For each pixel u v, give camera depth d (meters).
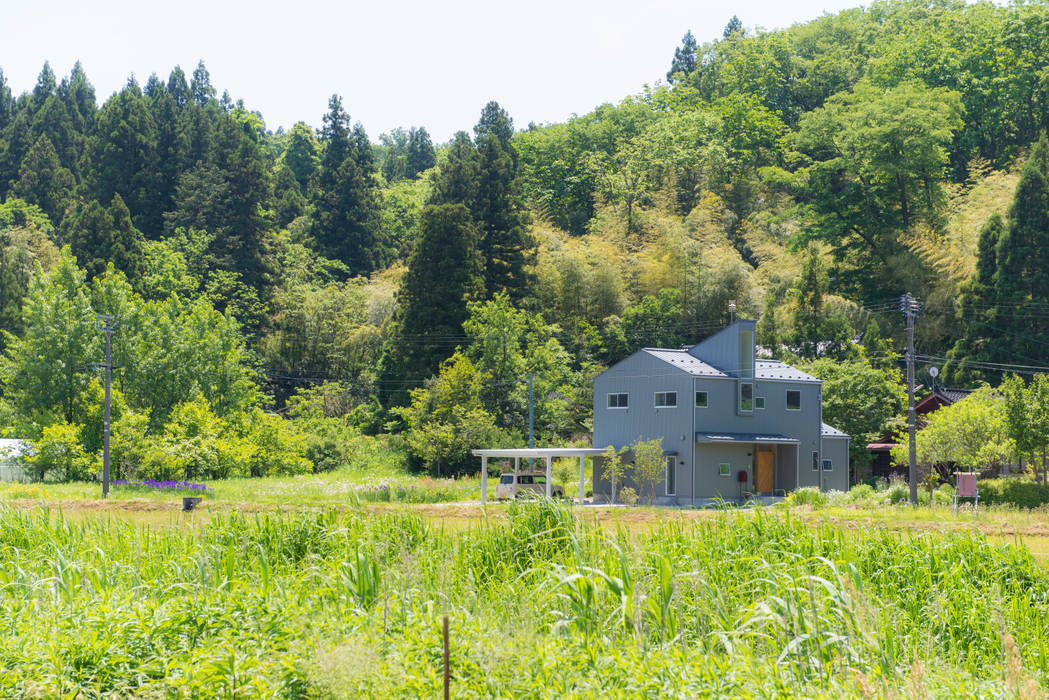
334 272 99.94
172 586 10.46
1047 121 95.81
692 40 155.38
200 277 89.31
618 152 109.25
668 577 9.62
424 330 75.56
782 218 94.12
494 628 8.99
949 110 88.75
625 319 75.69
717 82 134.00
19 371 58.84
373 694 6.91
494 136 88.62
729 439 43.66
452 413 60.97
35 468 51.09
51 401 58.00
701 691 6.95
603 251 85.12
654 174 103.62
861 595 8.88
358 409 74.75
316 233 104.00
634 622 8.73
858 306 73.31
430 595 10.47
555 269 83.12
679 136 107.56
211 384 63.84
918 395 62.31
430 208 77.88
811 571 11.84
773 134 112.19
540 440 61.75
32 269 84.25
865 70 117.31
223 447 52.97
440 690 7.01
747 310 77.62
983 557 12.26
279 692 7.16
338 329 84.81
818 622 8.91
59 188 104.81
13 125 115.19
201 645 8.11
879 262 81.38
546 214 106.94
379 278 95.50
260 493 42.62
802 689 7.34
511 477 44.66
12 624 9.19
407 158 161.12
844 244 86.44
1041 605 10.98
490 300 79.62
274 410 81.25
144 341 61.94
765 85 124.00
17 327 79.00
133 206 100.94
